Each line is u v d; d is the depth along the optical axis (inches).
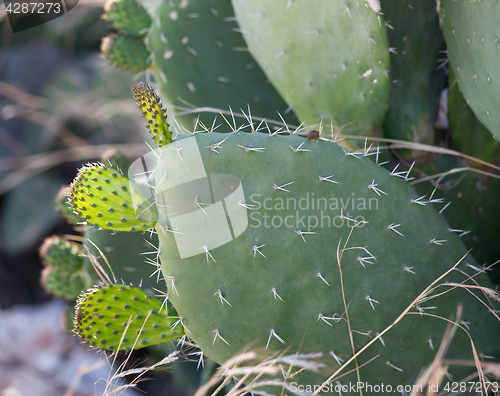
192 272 26.4
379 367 28.4
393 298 27.8
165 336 27.2
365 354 28.1
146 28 36.5
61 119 65.9
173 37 36.0
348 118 32.1
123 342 26.9
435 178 33.6
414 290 28.0
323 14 30.6
